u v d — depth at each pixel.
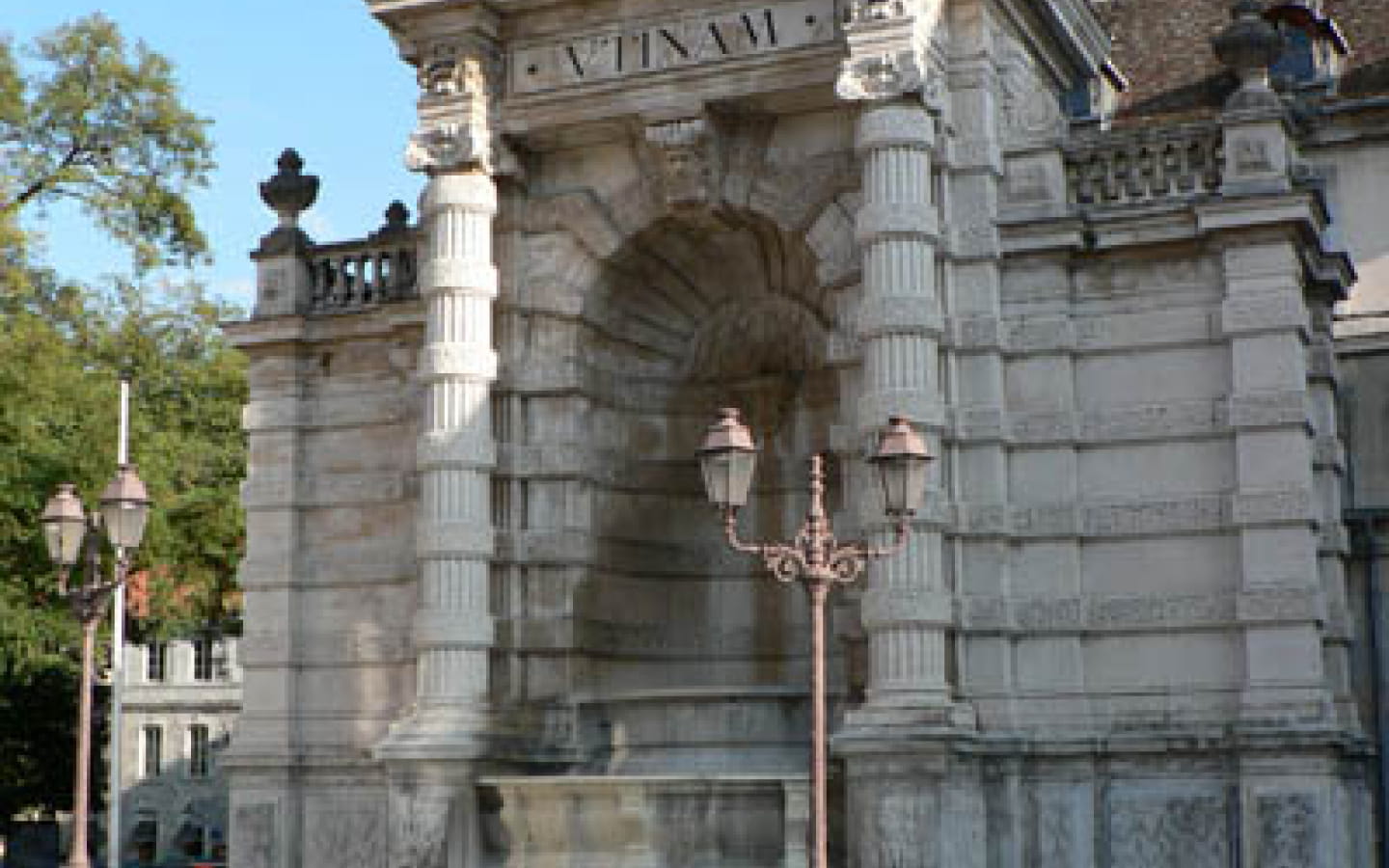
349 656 26.95
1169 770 21.61
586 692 25.08
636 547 26.33
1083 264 22.94
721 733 24.25
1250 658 21.25
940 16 23.33
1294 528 21.30
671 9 24.41
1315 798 20.58
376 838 26.20
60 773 41.78
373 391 27.61
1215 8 32.94
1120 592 22.22
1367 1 31.88
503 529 25.02
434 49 25.23
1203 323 22.27
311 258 28.48
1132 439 22.38
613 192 25.27
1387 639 26.80
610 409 26.00
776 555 17.23
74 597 20.27
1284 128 22.17
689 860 22.08
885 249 22.17
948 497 22.33
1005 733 21.88
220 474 43.22
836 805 22.33
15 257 35.34
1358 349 28.16
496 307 25.48
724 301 26.53
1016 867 21.70
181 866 58.88
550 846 22.91
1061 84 27.17
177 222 37.34
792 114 24.34
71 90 36.09
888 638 21.48
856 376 23.44
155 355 42.12
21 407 33.62
